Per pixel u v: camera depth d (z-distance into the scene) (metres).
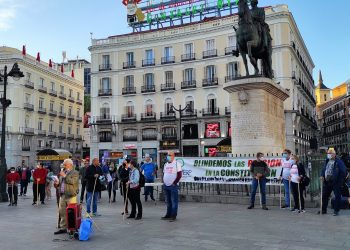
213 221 8.93
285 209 10.86
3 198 15.83
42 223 9.48
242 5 13.47
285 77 44.56
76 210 7.54
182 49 50.31
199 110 48.66
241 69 46.31
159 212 11.04
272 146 13.09
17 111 54.78
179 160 13.69
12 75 16.61
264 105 12.69
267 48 14.23
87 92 82.56
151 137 51.03
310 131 61.41
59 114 65.06
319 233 7.37
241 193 13.10
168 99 50.59
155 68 51.44
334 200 9.98
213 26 48.34
